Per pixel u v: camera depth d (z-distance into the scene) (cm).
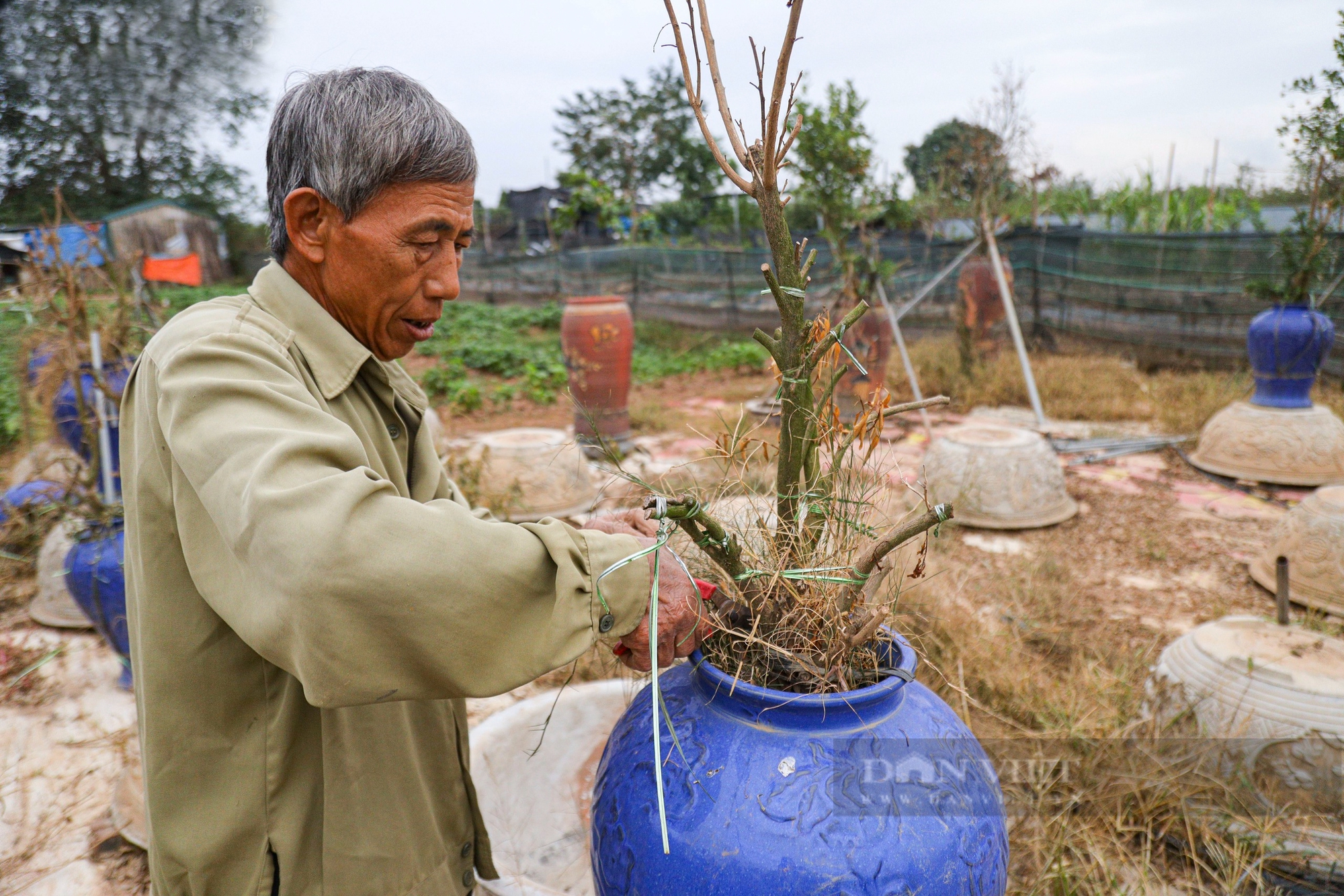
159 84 2142
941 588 337
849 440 127
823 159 771
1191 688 239
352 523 79
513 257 1861
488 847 144
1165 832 208
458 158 106
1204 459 588
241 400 89
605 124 3775
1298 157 552
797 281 122
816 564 128
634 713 133
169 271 691
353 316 113
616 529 118
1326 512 374
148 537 102
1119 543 455
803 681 122
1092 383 855
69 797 255
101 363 314
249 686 106
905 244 1138
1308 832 201
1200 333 938
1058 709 249
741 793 110
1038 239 1072
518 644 88
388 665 82
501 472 480
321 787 110
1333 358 795
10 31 1978
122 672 317
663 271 1415
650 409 821
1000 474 476
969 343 887
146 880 223
